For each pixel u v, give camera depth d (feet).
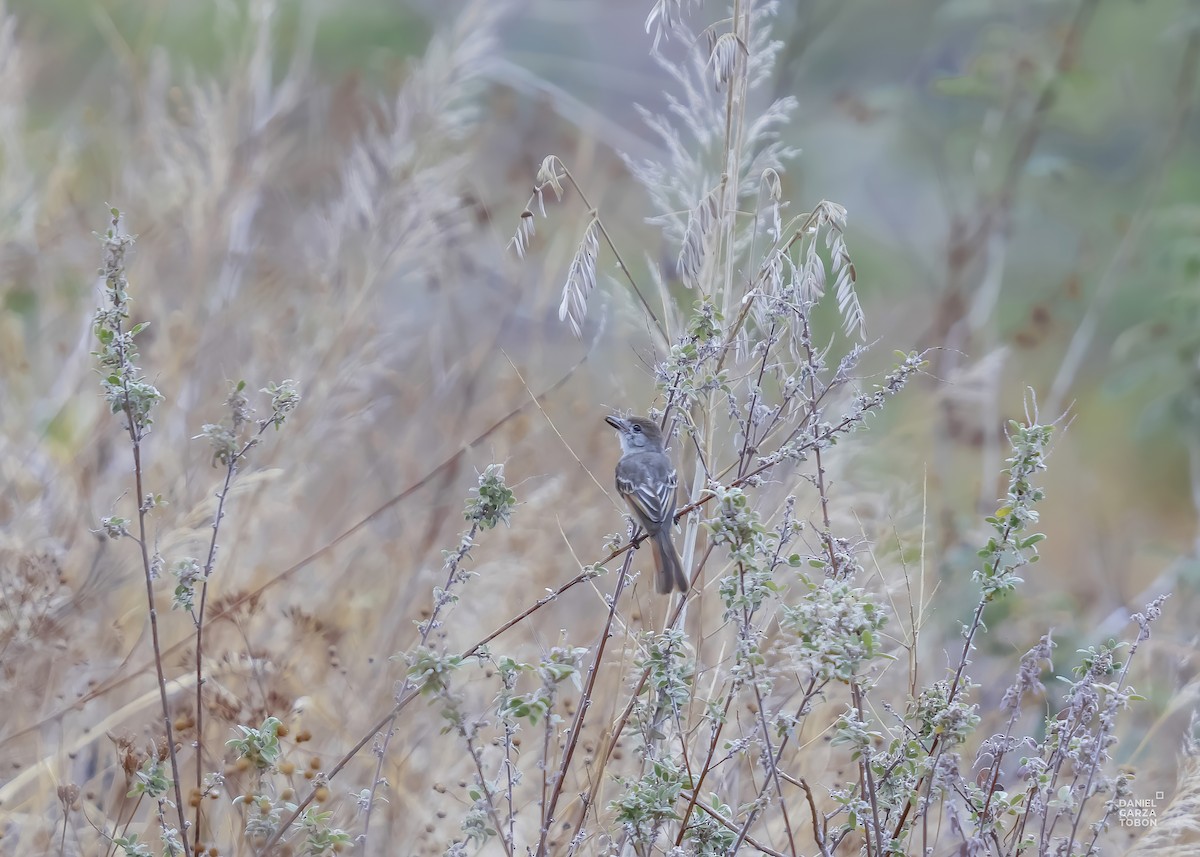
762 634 26.11
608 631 26.13
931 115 64.54
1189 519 69.67
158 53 53.83
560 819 27.61
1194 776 27.04
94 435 38.83
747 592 22.82
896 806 24.00
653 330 30.68
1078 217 71.26
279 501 37.96
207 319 43.06
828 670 21.70
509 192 52.60
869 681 23.62
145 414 23.77
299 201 53.67
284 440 38.58
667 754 24.04
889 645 35.78
